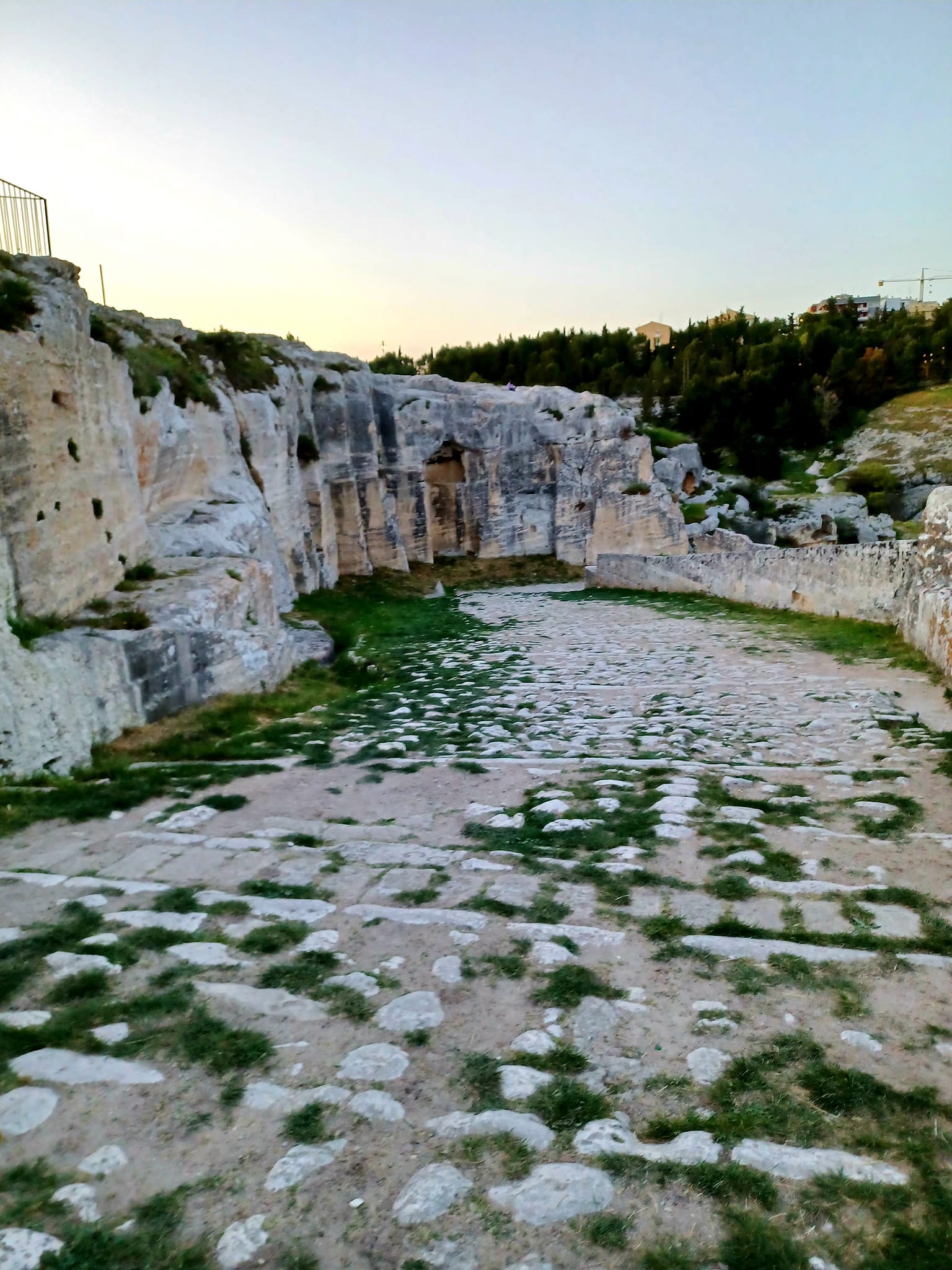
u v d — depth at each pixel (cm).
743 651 2109
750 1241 340
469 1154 387
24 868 743
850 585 2408
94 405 1466
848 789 946
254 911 645
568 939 598
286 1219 348
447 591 4172
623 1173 376
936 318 9031
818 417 7556
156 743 1207
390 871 735
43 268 1338
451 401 4659
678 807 882
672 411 8156
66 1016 485
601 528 4603
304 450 3562
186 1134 396
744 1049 472
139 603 1419
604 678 1816
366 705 1575
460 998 523
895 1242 341
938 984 534
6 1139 388
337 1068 449
